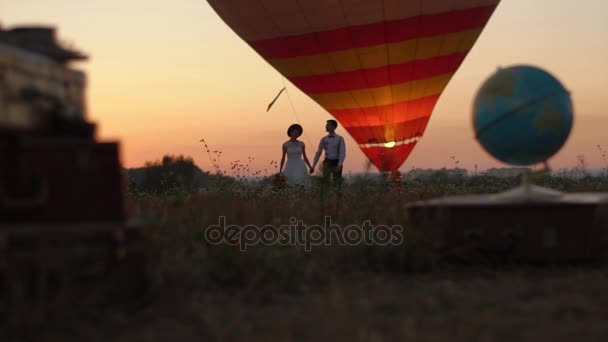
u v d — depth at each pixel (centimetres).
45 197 434
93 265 441
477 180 1412
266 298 509
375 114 2116
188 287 530
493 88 657
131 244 464
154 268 530
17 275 418
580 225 610
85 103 497
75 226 442
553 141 647
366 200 891
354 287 542
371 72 1989
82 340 404
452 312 457
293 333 410
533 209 612
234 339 401
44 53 477
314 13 1880
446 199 681
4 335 398
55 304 420
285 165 1538
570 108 646
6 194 429
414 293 516
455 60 2009
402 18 1870
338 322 417
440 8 1864
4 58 411
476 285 546
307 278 569
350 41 1920
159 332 420
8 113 417
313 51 1970
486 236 618
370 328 414
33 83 436
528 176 669
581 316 439
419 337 392
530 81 647
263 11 1919
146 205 963
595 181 1398
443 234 628
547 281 551
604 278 557
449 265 631
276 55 2019
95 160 452
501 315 443
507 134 648
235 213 794
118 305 457
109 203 456
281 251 645
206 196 1002
